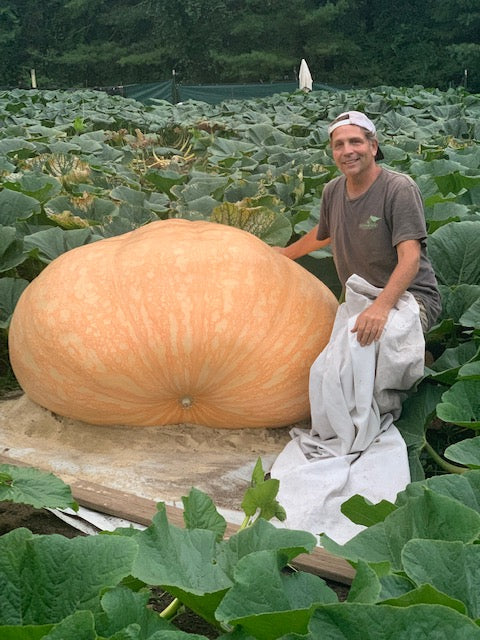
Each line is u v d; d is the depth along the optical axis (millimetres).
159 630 1986
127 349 4152
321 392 4168
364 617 1855
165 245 4359
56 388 4352
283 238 5711
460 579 2178
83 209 6562
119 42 49969
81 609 2131
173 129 17094
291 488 3881
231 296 4211
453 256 5398
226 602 2086
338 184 4605
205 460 4254
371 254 4477
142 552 2320
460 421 3666
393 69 46312
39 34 50906
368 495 3857
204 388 4273
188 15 46219
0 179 7848
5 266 5641
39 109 19672
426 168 7984
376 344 4109
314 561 3340
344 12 45781
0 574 2180
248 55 45375
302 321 4375
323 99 22328
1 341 5535
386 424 4199
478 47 43594
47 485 3188
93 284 4293
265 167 9148
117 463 4176
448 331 4859
